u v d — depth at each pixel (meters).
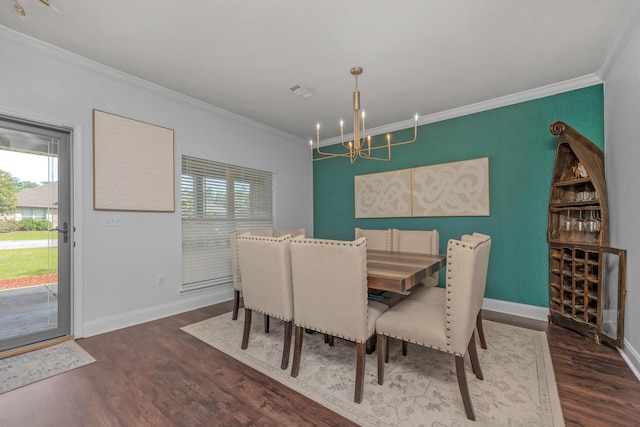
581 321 2.49
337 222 4.79
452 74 2.69
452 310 1.50
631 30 1.95
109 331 2.62
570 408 1.52
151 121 2.98
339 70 2.63
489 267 3.29
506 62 2.48
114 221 2.70
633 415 1.46
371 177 4.32
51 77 2.35
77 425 1.44
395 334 1.69
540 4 1.81
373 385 1.77
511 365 1.98
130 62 2.52
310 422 1.45
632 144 1.99
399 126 4.02
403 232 3.26
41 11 1.88
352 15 1.92
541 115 2.99
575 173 2.73
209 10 1.88
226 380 1.83
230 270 3.83
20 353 2.16
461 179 3.47
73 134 2.49
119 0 1.79
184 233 3.33
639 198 1.89
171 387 1.75
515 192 3.14
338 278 1.67
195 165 3.44
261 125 4.16
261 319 2.98
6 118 2.20
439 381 1.80
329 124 4.15
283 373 1.91
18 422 1.45
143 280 2.90
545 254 2.97
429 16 1.92
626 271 2.08
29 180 2.34
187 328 2.71
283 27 2.04
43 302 2.38
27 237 2.33
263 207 4.33
